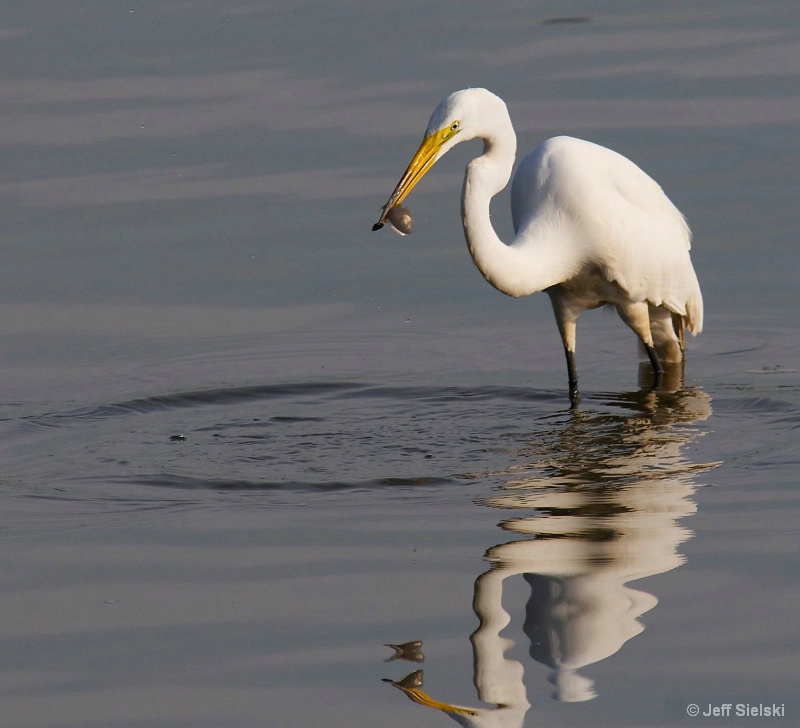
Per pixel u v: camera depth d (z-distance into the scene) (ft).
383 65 64.03
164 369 42.60
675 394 39.88
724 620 24.07
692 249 48.85
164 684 22.48
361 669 22.89
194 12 72.59
